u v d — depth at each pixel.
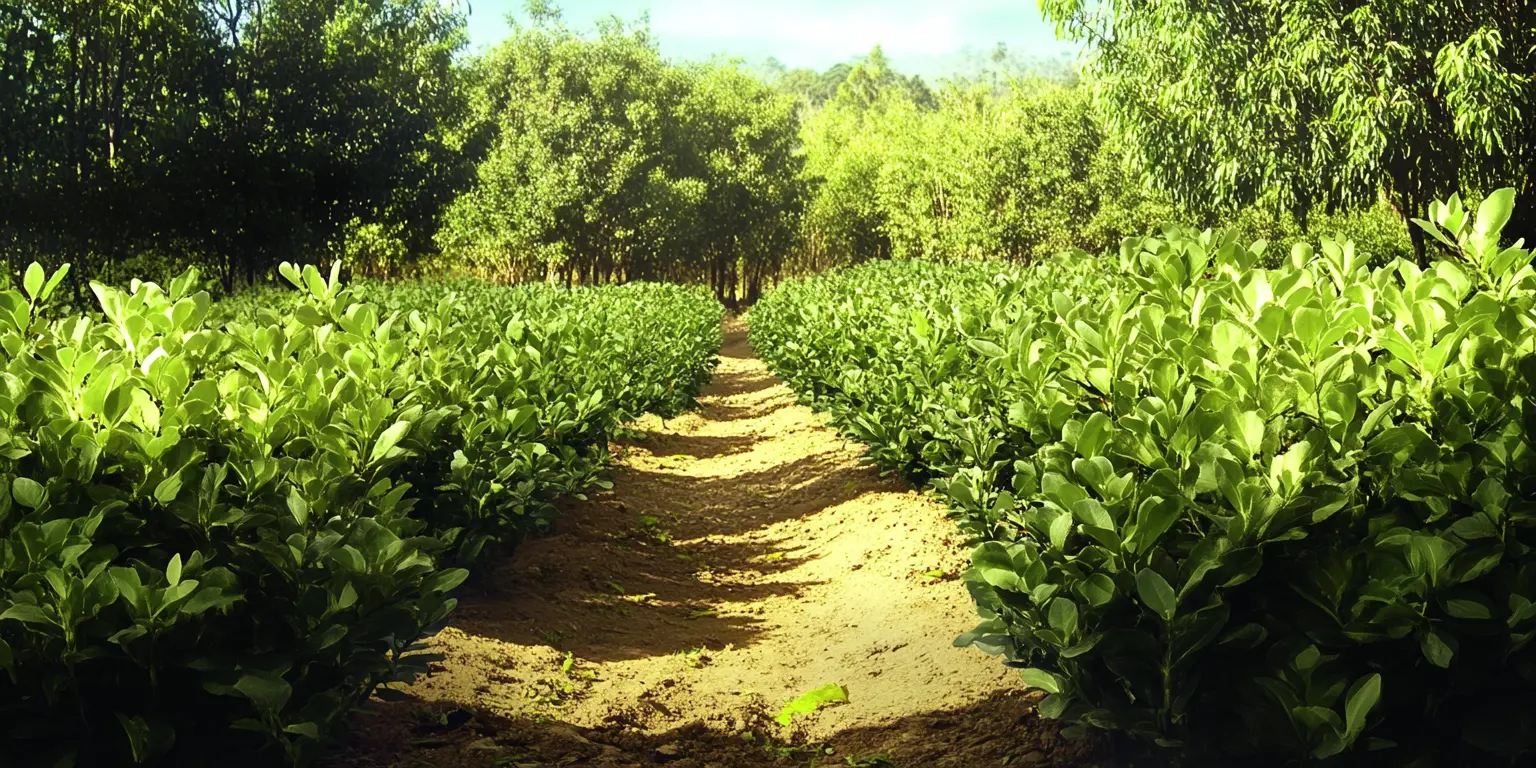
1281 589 2.78
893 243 52.50
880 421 8.16
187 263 23.97
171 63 22.19
